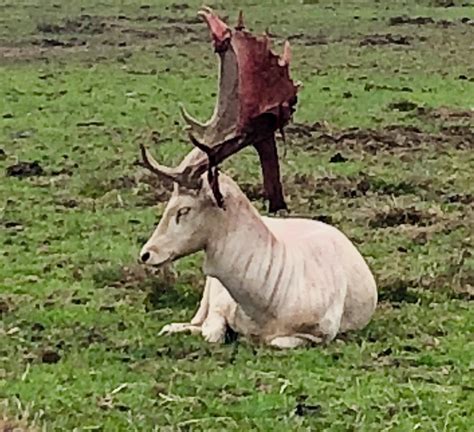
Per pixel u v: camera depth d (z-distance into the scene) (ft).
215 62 125.49
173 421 34.58
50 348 41.78
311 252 43.19
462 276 52.54
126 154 81.61
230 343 42.47
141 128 91.66
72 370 39.14
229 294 42.47
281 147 83.41
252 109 41.39
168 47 136.15
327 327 42.60
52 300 48.78
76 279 52.31
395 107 100.63
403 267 54.80
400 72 119.24
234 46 41.34
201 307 44.78
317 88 108.88
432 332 44.91
